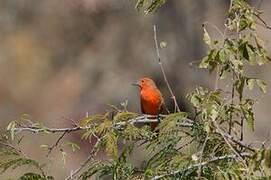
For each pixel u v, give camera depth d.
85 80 23.48
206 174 5.95
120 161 6.39
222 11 21.67
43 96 23.70
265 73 18.16
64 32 24.50
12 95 23.70
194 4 21.83
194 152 6.13
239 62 5.89
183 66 21.16
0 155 6.44
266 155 5.36
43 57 24.62
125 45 22.86
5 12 25.34
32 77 24.08
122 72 22.73
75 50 24.19
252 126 6.02
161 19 22.27
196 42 21.66
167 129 6.08
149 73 21.95
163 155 6.22
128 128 6.31
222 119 6.03
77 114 22.81
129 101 22.09
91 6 23.66
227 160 5.99
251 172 5.46
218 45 5.95
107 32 23.67
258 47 5.95
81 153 16.25
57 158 7.73
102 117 6.41
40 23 24.95
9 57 24.58
